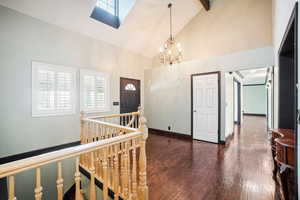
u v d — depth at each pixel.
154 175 2.30
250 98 10.34
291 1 1.45
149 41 4.92
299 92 1.15
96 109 4.09
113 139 1.36
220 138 3.72
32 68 2.99
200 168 2.50
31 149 3.01
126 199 1.57
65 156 1.02
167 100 4.74
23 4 2.73
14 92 2.79
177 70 4.50
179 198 1.79
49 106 3.25
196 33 4.63
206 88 3.93
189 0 4.09
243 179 2.16
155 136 4.58
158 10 3.94
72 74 3.59
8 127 2.74
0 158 2.67
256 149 3.38
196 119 4.13
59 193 1.02
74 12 3.16
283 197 1.56
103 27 3.79
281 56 2.34
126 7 3.66
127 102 4.93
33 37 3.00
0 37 2.63
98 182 2.06
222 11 4.14
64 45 3.45
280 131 1.98
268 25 3.46
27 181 2.78
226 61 3.61
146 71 5.38
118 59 4.65
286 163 1.42
